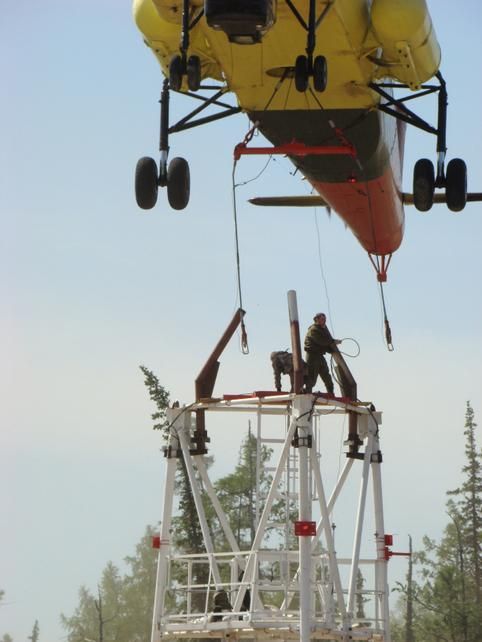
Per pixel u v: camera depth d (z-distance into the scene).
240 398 59.28
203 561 60.75
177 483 122.25
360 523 60.00
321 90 46.88
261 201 80.50
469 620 144.62
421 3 49.19
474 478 168.38
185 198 54.31
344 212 69.31
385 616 60.41
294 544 78.62
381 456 61.81
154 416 123.31
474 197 68.12
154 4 48.16
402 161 72.62
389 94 57.19
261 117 53.72
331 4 46.28
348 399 59.78
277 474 57.47
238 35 45.09
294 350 57.81
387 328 70.38
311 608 56.97
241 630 56.53
